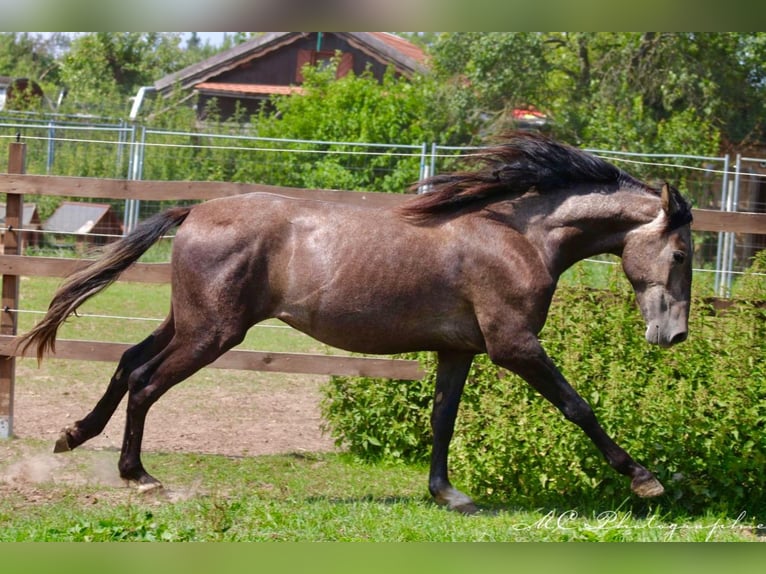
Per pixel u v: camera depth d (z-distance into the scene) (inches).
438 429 258.7
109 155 722.8
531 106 826.2
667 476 256.5
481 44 810.8
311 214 251.1
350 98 797.9
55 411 349.4
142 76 1395.2
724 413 258.2
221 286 245.8
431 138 788.0
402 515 241.8
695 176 718.5
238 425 345.7
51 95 1368.1
